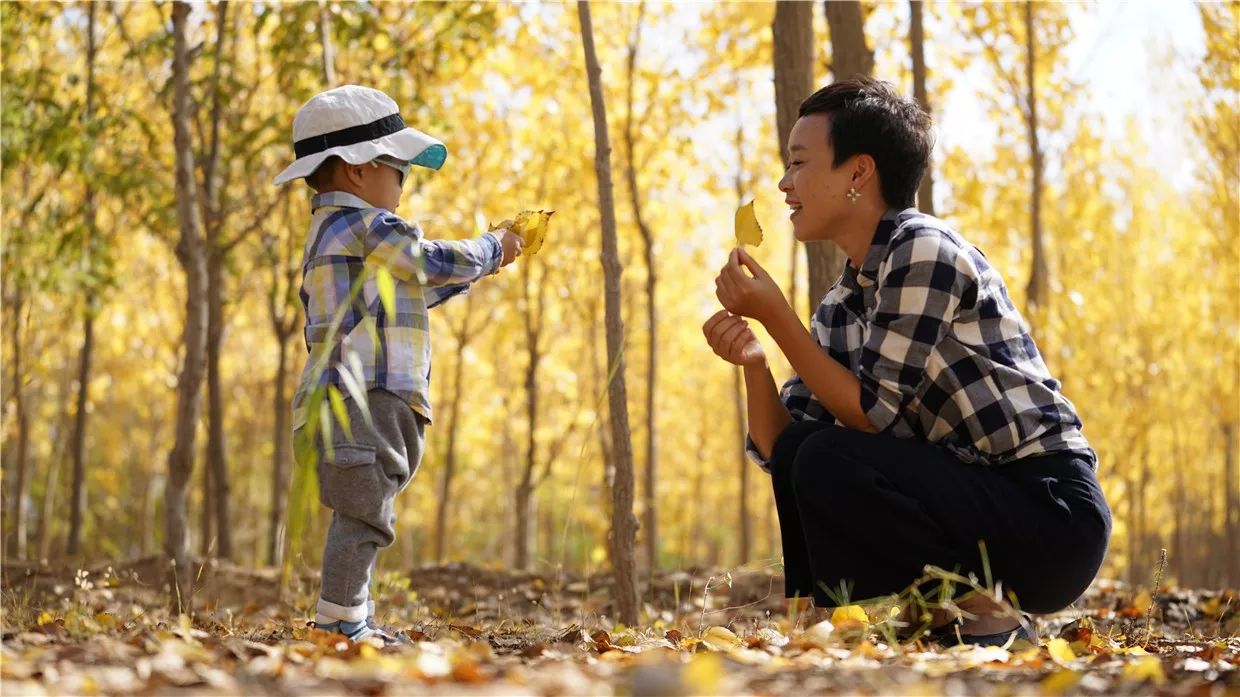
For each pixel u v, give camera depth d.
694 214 11.50
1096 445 12.41
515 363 13.85
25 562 6.23
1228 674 2.05
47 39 8.57
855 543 2.69
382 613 4.82
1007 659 2.33
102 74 8.91
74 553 9.71
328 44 6.49
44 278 7.83
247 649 2.27
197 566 6.19
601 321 11.84
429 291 3.01
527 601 5.70
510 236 3.07
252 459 16.91
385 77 7.41
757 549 21.92
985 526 2.60
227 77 7.41
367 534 2.73
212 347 8.08
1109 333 13.74
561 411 11.82
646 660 2.12
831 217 2.81
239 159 8.90
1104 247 13.88
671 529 21.08
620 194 9.97
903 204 2.81
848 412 2.67
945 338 2.63
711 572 6.10
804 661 2.21
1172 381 15.48
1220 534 20.22
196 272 5.64
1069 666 2.15
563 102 9.44
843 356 2.84
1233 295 12.76
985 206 9.97
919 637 2.66
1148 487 16.58
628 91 8.86
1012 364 2.69
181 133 5.66
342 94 2.96
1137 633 3.55
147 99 9.09
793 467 2.71
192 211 5.68
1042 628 4.00
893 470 2.61
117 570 5.96
